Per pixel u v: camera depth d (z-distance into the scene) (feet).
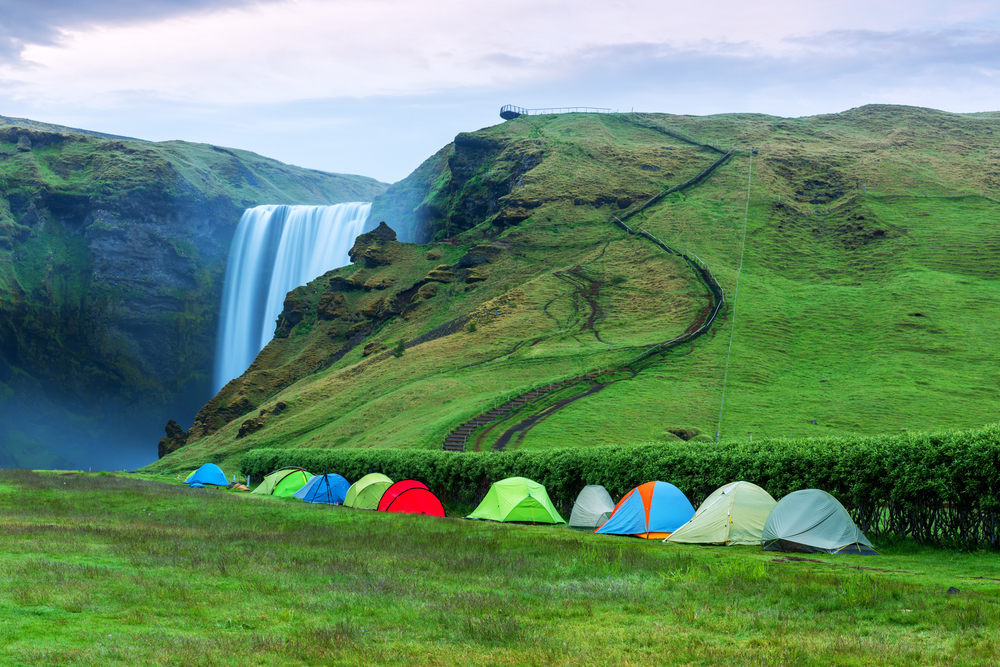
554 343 335.67
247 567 59.26
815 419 226.58
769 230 474.90
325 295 531.91
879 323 327.26
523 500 107.96
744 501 82.07
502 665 34.50
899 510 75.41
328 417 307.17
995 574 58.13
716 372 277.23
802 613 45.27
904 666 33.99
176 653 34.12
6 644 34.40
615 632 41.01
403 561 65.72
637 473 102.32
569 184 572.92
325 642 36.88
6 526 78.84
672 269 411.75
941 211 482.69
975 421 221.05
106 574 52.49
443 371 320.09
